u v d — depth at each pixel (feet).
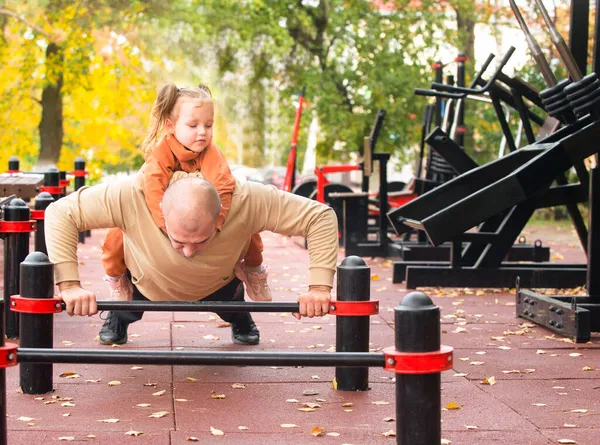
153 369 15.21
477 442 11.32
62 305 12.87
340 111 65.72
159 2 63.10
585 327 18.10
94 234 45.70
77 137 77.30
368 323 13.53
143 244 13.01
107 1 63.26
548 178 19.95
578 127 21.68
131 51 65.92
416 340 8.24
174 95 12.74
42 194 20.36
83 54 65.87
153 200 12.66
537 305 19.97
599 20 20.17
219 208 11.73
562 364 16.07
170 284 13.47
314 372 15.14
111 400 13.14
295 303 12.62
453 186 22.98
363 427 11.84
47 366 13.42
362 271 13.24
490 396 13.71
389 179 98.84
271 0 65.87
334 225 12.99
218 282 13.89
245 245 14.34
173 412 12.53
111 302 12.35
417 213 23.02
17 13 64.13
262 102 69.92
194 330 18.98
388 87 64.59
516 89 26.40
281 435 11.48
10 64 68.59
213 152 12.95
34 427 11.69
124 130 77.71
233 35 63.57
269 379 14.58
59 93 68.39
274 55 65.05
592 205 19.90
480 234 25.66
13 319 17.60
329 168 39.45
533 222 57.21
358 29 65.51
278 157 116.16
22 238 17.52
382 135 66.95
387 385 14.17
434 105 36.24
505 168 22.76
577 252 39.09
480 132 64.39
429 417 8.23
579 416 12.60
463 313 21.70
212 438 11.32
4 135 73.15
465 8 66.08
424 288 26.32
